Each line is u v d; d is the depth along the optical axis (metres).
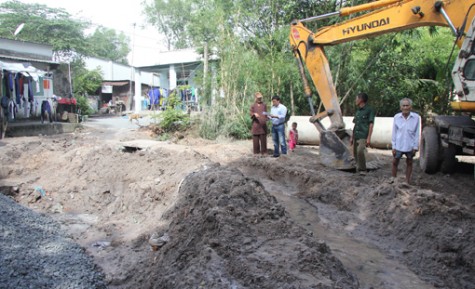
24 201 7.81
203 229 4.34
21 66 16.72
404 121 7.05
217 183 5.27
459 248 4.53
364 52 14.85
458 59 7.21
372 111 7.98
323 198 6.85
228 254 3.69
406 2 7.77
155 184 7.15
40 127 15.97
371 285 3.79
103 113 29.48
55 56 28.95
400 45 15.22
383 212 5.76
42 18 28.28
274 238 4.00
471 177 8.28
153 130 15.23
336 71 14.60
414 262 4.50
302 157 10.20
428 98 16.05
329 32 8.74
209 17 15.38
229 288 3.18
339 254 4.50
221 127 14.38
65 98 20.03
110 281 4.57
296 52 9.23
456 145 8.13
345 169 8.27
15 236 5.46
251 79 14.78
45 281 4.29
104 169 8.69
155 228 5.64
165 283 3.71
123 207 7.14
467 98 7.13
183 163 7.72
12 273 4.31
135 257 5.06
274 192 7.36
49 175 9.09
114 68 37.78
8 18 27.28
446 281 4.06
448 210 5.18
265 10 15.70
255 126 10.66
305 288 3.05
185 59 23.77
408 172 7.21
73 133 16.31
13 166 9.42
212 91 14.98
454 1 7.34
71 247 5.46
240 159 9.90
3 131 13.83
